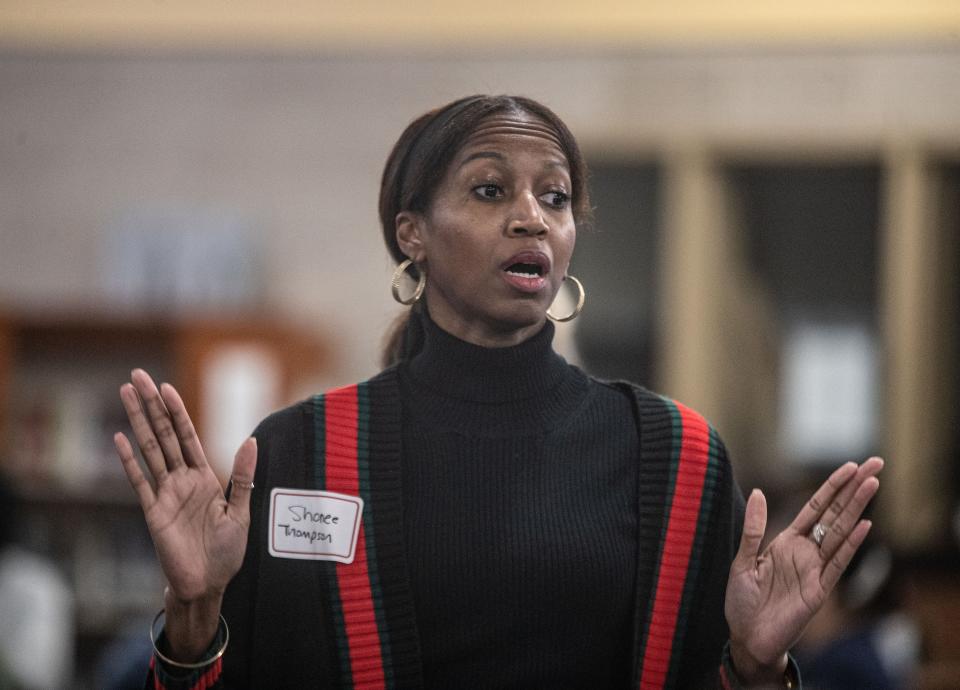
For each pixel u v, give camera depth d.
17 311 17.91
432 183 4.62
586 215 4.89
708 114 19.12
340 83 19.62
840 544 4.27
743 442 21.64
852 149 18.84
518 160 4.54
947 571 16.72
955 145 18.53
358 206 19.50
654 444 4.63
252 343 17.56
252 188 19.66
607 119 19.31
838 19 18.78
